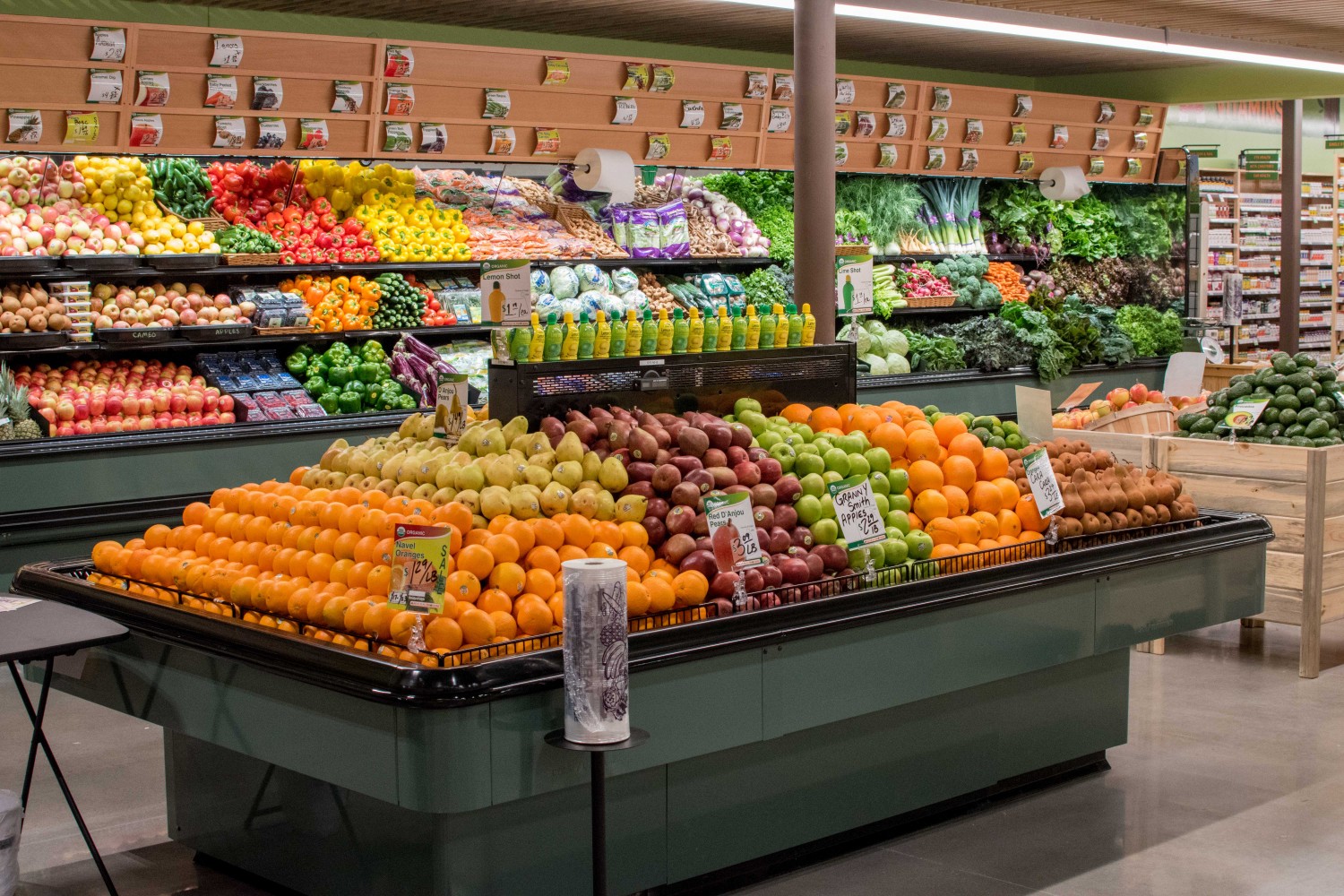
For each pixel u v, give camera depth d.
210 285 7.50
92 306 6.82
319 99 7.37
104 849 3.95
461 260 8.04
